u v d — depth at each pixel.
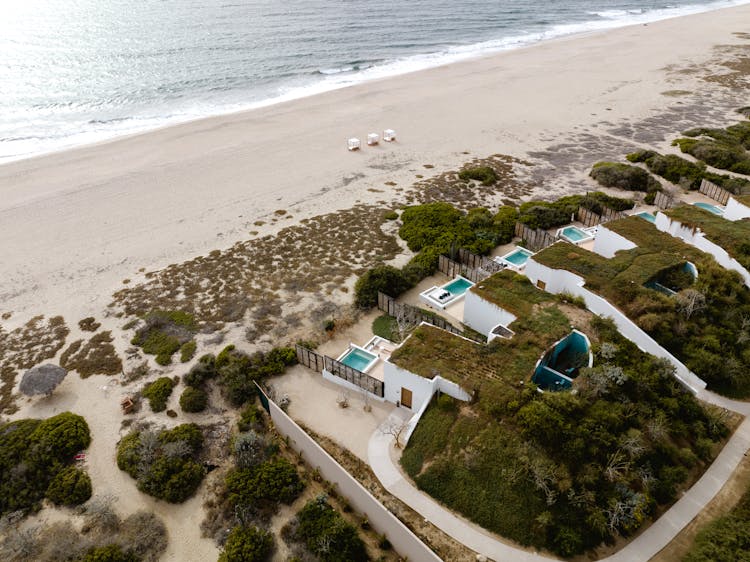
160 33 121.88
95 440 29.77
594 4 180.62
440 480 25.61
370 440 28.89
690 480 26.45
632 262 38.28
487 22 146.38
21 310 40.31
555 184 59.88
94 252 47.22
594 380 28.22
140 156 65.56
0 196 55.72
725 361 31.89
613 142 70.94
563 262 38.50
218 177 60.75
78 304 40.97
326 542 23.53
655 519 24.50
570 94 89.00
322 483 27.17
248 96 88.81
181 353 35.88
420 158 66.62
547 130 75.19
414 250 47.28
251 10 148.00
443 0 173.12
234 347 35.97
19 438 28.95
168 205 54.88
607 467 24.64
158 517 25.67
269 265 45.47
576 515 23.58
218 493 26.62
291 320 38.84
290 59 107.19
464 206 55.09
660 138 71.75
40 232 49.88
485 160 66.00
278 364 34.09
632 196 56.81
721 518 24.33
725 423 29.50
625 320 33.47
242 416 30.94
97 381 33.84
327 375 33.31
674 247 40.25
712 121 76.94
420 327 32.97
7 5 147.12
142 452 28.12
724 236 40.75
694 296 34.44
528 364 29.44
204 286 42.84
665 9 175.50
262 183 59.72
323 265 45.44
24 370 34.81
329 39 122.06
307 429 29.67
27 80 91.31
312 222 52.09
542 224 50.34
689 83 93.56
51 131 73.56
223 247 48.16
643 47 118.00
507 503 24.14
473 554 23.03
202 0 161.12
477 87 92.06
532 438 25.47
